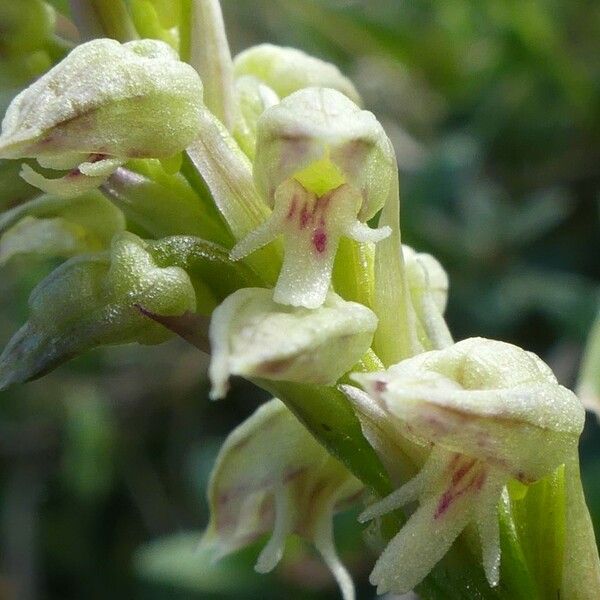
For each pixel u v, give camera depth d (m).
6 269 0.08
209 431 0.08
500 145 0.08
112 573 0.08
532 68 0.08
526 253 0.07
